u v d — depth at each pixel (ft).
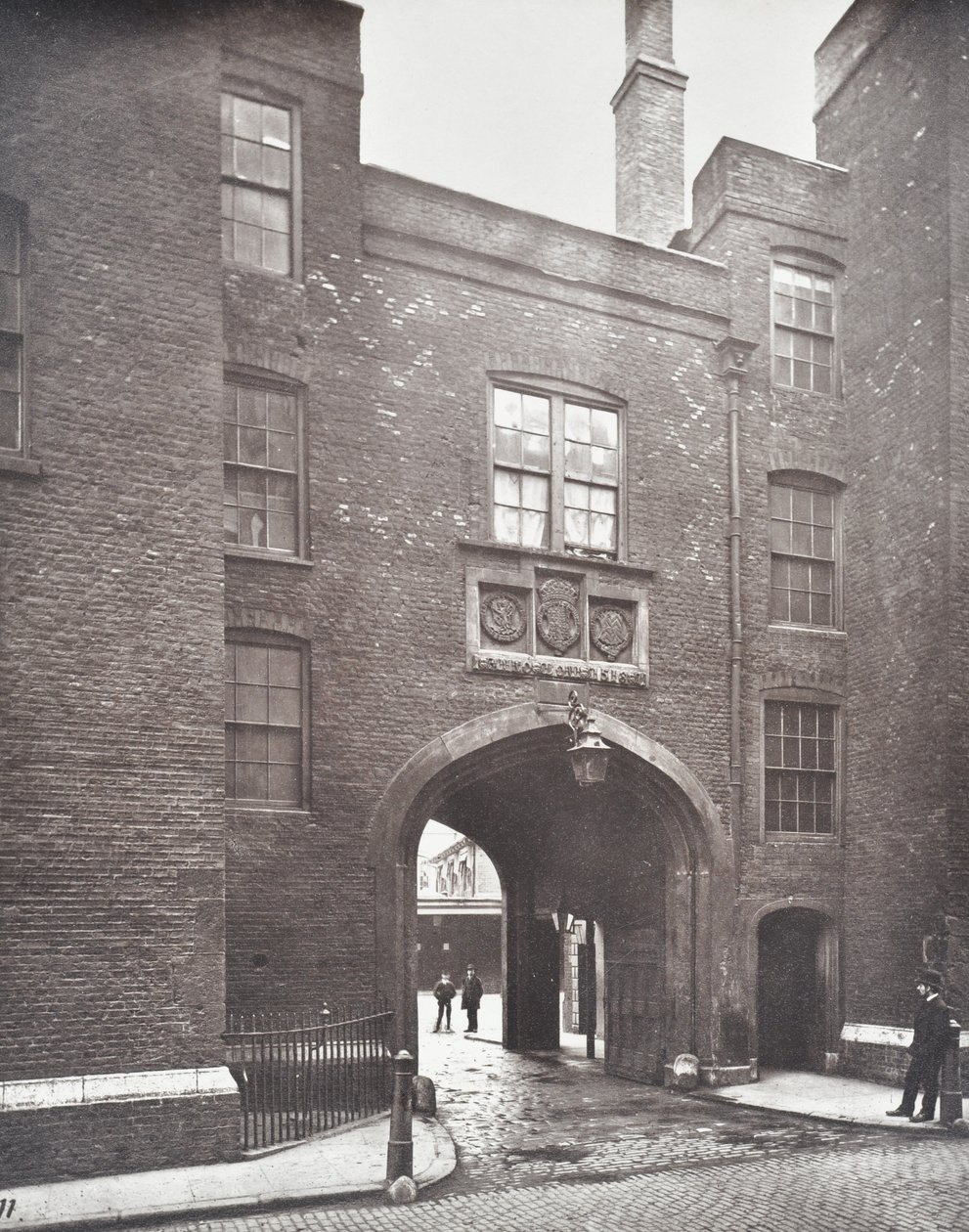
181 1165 30.19
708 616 47.55
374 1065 38.14
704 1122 38.65
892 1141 34.88
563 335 46.19
